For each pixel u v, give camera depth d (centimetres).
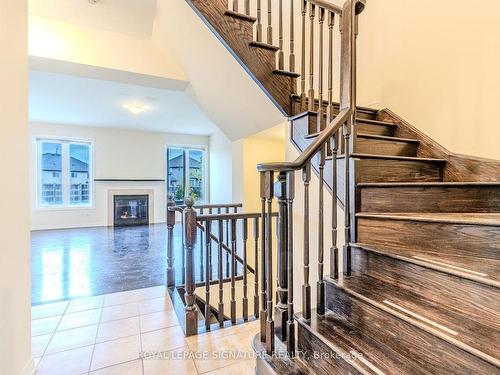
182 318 233
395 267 142
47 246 538
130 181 812
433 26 241
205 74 337
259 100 321
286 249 148
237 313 366
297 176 297
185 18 274
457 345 96
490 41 204
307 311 146
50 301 275
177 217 845
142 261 436
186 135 876
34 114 633
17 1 149
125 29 309
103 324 227
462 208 168
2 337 131
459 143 224
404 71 265
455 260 130
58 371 169
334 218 159
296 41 312
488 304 107
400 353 114
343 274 163
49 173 735
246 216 247
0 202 131
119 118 671
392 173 199
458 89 224
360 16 306
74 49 298
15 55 146
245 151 462
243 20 235
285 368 134
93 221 779
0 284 130
